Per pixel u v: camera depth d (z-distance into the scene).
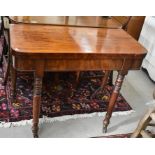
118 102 2.29
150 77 2.76
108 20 2.14
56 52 1.33
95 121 2.00
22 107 2.01
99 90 2.36
